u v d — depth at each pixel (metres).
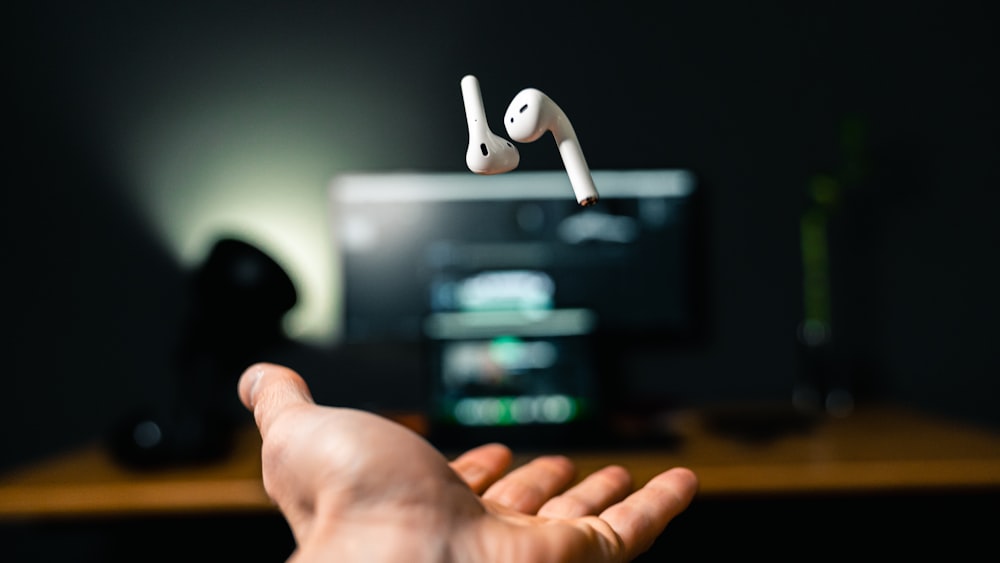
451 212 1.83
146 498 1.22
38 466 1.39
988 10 1.95
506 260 1.83
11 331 1.86
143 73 1.89
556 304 1.83
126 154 1.88
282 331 1.87
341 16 1.91
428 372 1.60
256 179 1.90
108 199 1.88
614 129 1.91
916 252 1.94
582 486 0.74
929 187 1.94
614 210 1.84
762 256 1.93
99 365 1.86
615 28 1.92
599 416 1.58
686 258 1.85
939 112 1.94
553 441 1.39
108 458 1.46
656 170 1.87
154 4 1.89
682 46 1.93
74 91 1.88
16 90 1.88
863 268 1.94
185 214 1.89
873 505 1.78
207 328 1.69
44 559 1.82
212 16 1.90
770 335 1.92
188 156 1.89
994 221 1.94
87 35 1.88
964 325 1.93
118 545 1.81
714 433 1.53
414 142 1.91
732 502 1.81
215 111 1.90
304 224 1.90
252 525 1.82
